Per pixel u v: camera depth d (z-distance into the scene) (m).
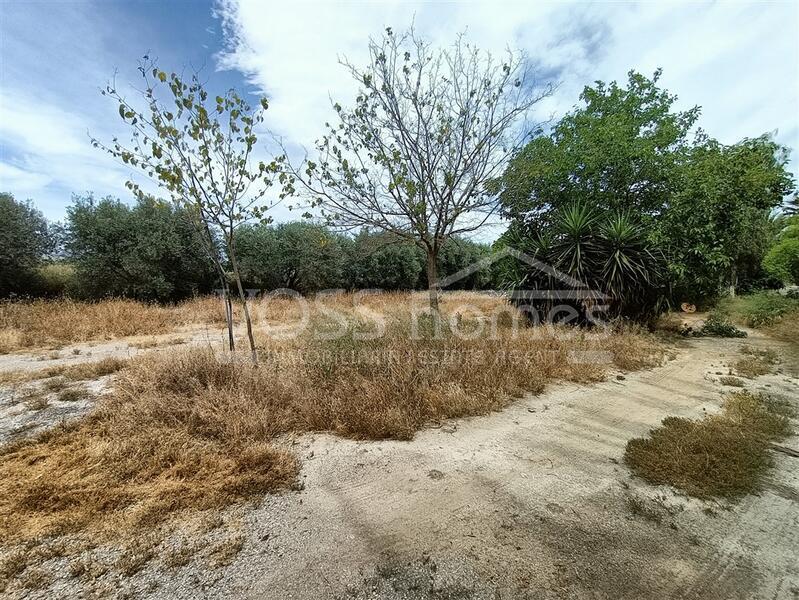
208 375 3.95
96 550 1.90
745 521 2.09
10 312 8.48
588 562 1.79
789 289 12.08
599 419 3.49
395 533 2.01
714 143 8.29
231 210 4.48
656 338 6.80
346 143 6.15
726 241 7.20
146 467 2.61
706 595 1.62
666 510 2.18
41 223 12.82
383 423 3.22
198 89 4.00
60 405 3.79
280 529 2.04
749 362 5.20
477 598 1.60
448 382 4.05
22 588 1.66
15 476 2.51
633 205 8.03
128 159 3.92
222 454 2.79
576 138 8.98
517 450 2.93
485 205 6.75
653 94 9.19
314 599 1.60
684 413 3.59
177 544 1.93
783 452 2.83
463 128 6.16
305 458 2.82
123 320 8.39
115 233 12.07
